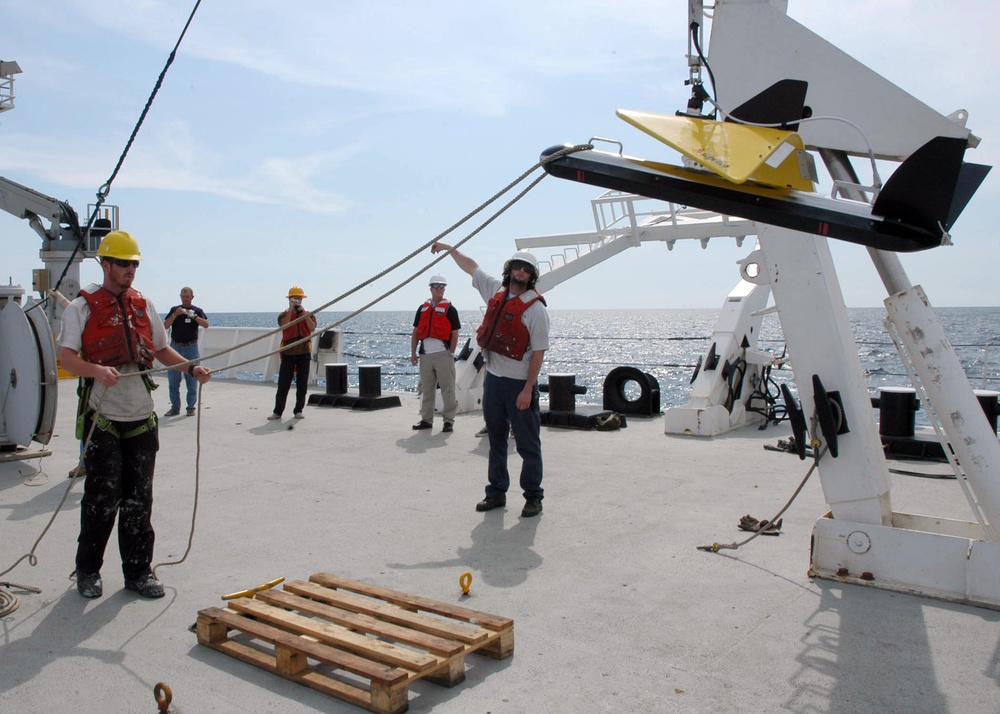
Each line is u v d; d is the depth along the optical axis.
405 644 3.56
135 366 4.23
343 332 15.07
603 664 3.46
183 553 5.02
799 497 6.41
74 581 4.52
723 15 4.32
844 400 4.40
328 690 3.21
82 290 4.18
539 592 4.32
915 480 7.03
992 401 7.86
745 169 2.78
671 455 8.20
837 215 2.89
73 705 3.13
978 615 3.94
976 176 3.65
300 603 3.82
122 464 4.28
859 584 4.36
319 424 10.25
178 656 3.58
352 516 5.89
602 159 3.27
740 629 3.81
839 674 3.34
